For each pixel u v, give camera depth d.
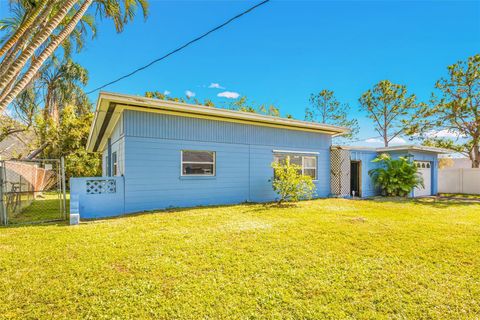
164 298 2.54
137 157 7.42
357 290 2.75
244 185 9.44
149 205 7.54
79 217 6.00
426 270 3.28
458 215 7.20
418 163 13.85
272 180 9.71
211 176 8.71
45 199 11.74
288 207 8.16
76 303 2.44
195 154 8.52
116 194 7.04
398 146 12.77
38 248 3.93
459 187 15.90
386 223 5.86
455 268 3.36
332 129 11.24
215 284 2.82
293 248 4.02
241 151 9.44
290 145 10.68
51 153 16.22
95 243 4.20
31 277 2.95
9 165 8.79
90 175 17.06
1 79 3.57
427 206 9.05
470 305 2.49
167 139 7.93
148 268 3.21
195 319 2.22
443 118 17.94
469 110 16.56
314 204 8.93
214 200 8.74
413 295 2.66
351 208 8.10
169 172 7.93
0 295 2.55
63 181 6.63
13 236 4.60
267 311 2.35
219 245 4.13
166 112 7.88
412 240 4.53
